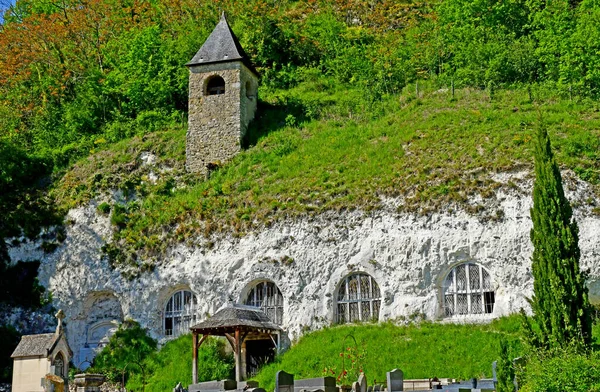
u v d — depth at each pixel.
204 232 42.16
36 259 45.56
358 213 39.50
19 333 42.81
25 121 62.69
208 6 70.25
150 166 49.88
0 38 69.19
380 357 33.97
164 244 42.88
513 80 53.88
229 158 49.41
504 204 37.19
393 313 37.12
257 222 41.25
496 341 32.84
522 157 38.66
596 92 49.69
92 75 62.81
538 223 24.55
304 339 37.56
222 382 28.69
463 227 37.34
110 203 46.69
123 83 61.34
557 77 53.03
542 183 24.84
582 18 53.50
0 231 46.38
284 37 66.94
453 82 52.69
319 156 45.25
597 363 21.03
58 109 62.50
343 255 38.97
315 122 51.66
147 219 44.59
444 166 39.97
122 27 69.31
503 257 36.28
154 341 41.00
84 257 44.47
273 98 56.56
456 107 48.09
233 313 35.66
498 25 62.34
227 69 51.47
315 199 41.00
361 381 27.27
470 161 39.72
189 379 37.19
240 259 40.62
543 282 23.83
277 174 44.59
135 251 43.38
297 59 66.19
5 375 39.88
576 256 23.89
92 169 49.84
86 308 43.69
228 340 37.47
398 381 26.69
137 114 59.03
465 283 37.03
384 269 38.03
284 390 26.19
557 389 20.92
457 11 65.00
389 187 39.84
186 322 41.38
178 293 42.09
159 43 63.16
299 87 60.44
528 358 22.89
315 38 68.12
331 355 35.09
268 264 39.94
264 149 48.75
